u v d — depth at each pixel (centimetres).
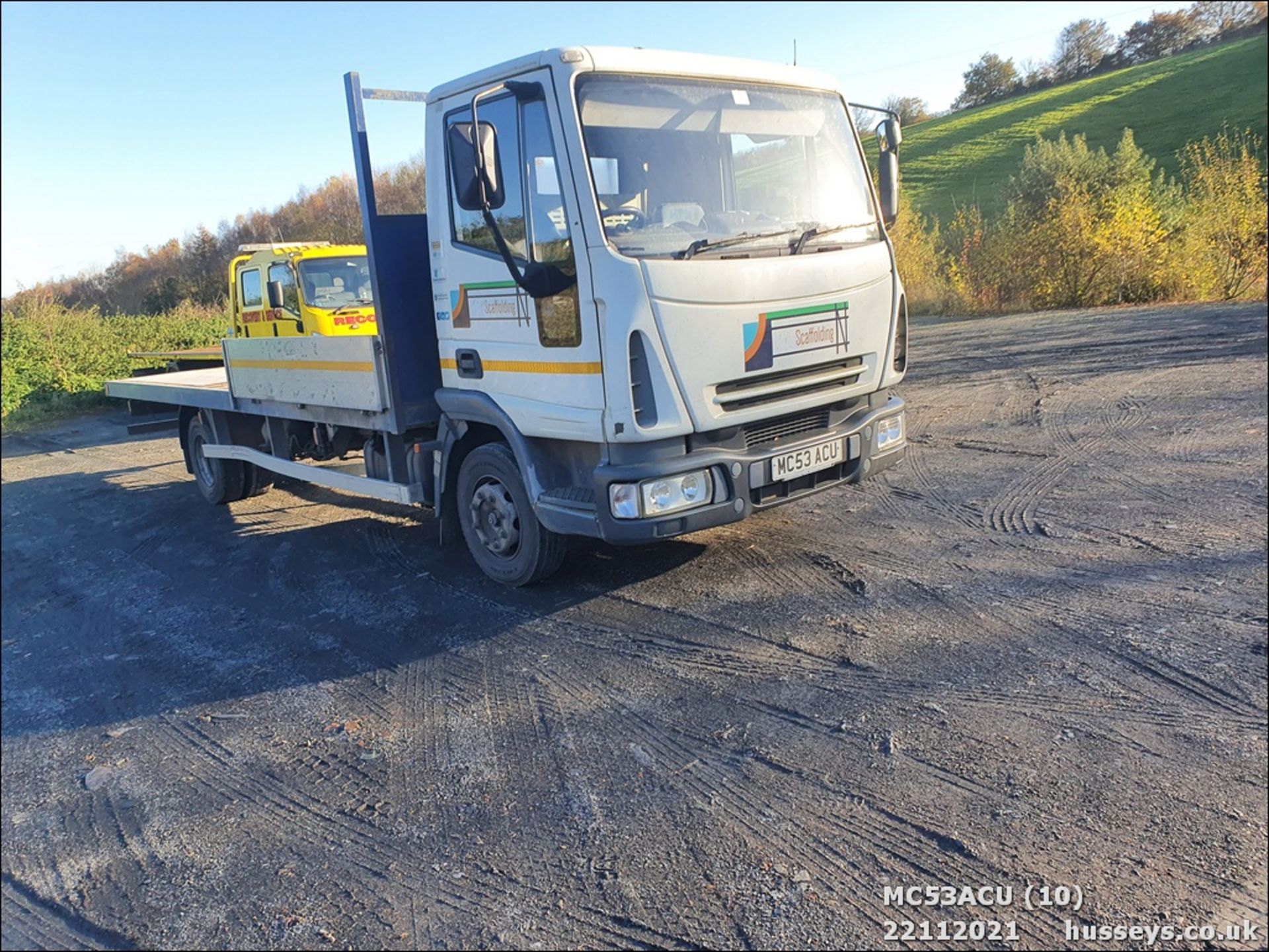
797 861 282
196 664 488
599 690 408
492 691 419
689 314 419
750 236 452
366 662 467
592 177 413
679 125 446
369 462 627
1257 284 1513
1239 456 671
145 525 818
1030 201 1870
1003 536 553
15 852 335
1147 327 1293
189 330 1947
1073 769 313
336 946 267
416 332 553
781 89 493
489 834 312
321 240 984
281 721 412
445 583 573
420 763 363
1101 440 759
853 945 247
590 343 423
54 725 434
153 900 299
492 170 417
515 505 515
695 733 363
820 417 494
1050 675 378
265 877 304
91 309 1995
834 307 477
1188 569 474
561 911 271
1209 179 1591
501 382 486
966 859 276
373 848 312
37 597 636
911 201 2872
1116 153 1856
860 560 535
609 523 431
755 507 458
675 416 421
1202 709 342
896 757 330
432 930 269
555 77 415
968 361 1227
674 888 276
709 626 463
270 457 732
